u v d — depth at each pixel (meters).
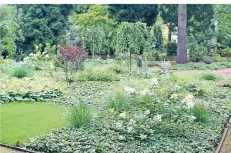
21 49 23.58
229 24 26.12
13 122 6.40
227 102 7.97
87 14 23.95
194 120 6.11
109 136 5.27
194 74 12.88
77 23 24.48
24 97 8.37
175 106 5.84
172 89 6.29
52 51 17.47
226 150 5.11
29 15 24.25
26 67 12.52
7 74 11.71
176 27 26.03
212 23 26.69
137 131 5.29
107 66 14.38
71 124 5.79
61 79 10.96
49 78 11.05
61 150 4.82
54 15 24.77
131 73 12.50
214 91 9.32
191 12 24.89
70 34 23.94
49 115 6.91
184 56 19.36
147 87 6.34
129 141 5.12
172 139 5.25
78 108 6.04
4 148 5.16
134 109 6.07
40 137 5.33
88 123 5.84
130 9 24.92
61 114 6.81
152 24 25.73
